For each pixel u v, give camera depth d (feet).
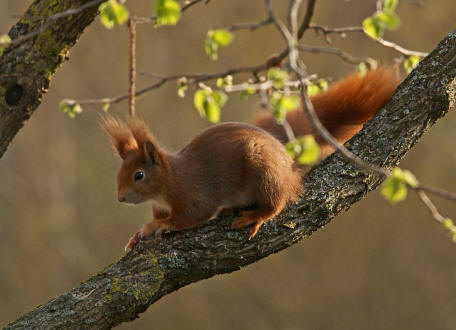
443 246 54.44
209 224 18.16
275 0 57.57
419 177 54.75
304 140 12.62
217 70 58.03
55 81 58.75
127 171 19.79
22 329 16.65
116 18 14.67
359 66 16.88
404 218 55.06
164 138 57.52
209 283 54.80
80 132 59.26
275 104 13.09
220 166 19.51
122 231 56.54
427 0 56.39
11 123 19.35
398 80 20.97
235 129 19.89
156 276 17.35
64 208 57.62
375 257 54.70
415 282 54.08
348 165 18.57
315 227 18.29
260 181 18.62
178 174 19.67
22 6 58.44
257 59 57.31
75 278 55.72
